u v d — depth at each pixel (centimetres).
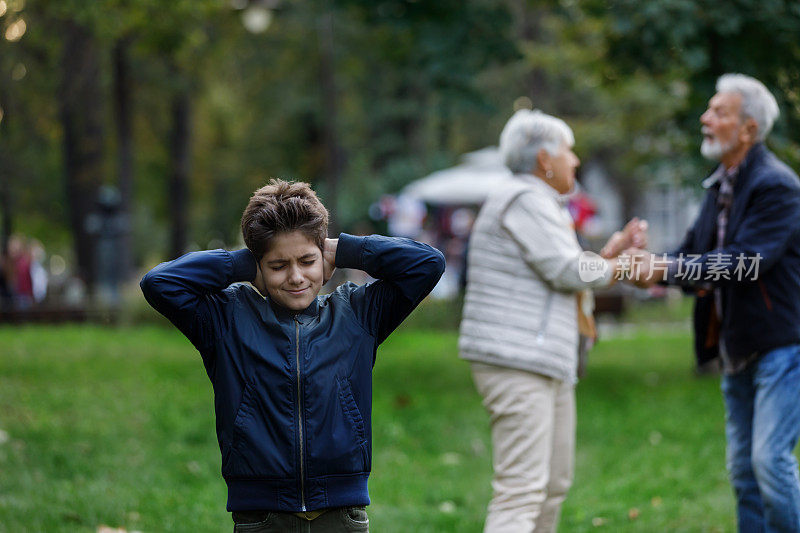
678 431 999
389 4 1361
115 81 2605
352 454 377
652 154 1572
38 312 1966
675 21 1052
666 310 2741
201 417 1022
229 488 380
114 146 3391
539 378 551
